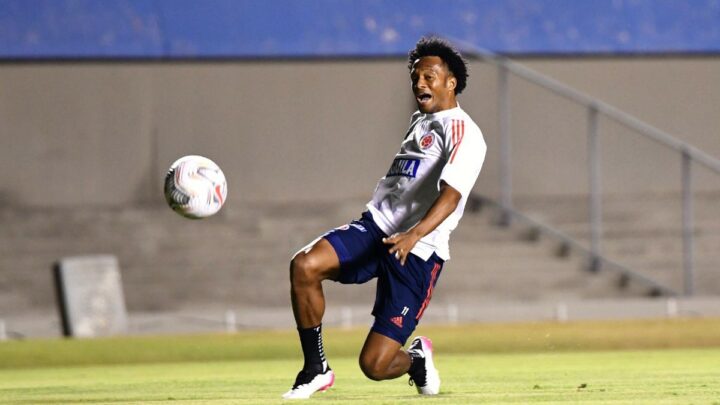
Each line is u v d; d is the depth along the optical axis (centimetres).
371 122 10350
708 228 9962
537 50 10575
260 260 9294
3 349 5572
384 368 2466
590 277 9225
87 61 9988
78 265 6856
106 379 3759
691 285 8825
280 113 10238
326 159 10275
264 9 10412
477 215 9725
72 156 9944
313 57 10294
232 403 2314
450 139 2436
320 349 2423
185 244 9344
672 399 2334
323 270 2406
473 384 3081
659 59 10700
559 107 10506
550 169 10444
